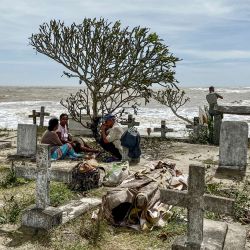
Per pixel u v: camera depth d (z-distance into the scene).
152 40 12.88
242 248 4.71
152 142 14.24
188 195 4.25
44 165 5.36
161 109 47.66
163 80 13.34
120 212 5.72
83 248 4.74
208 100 14.48
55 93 118.25
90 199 6.57
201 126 14.71
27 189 7.21
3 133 16.38
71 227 5.37
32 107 48.62
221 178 8.68
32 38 13.49
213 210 4.17
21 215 5.42
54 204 6.26
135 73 13.17
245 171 9.05
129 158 10.21
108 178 7.55
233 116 34.09
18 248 4.77
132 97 13.89
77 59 13.29
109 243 4.94
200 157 11.20
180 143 14.03
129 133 10.16
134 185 5.89
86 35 13.08
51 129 10.62
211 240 4.66
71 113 14.14
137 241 5.00
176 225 5.48
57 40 13.26
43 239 5.02
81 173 7.24
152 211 5.55
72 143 10.88
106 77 13.41
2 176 8.04
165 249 4.75
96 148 12.08
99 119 12.77
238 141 9.05
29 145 10.66
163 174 6.70
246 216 5.98
